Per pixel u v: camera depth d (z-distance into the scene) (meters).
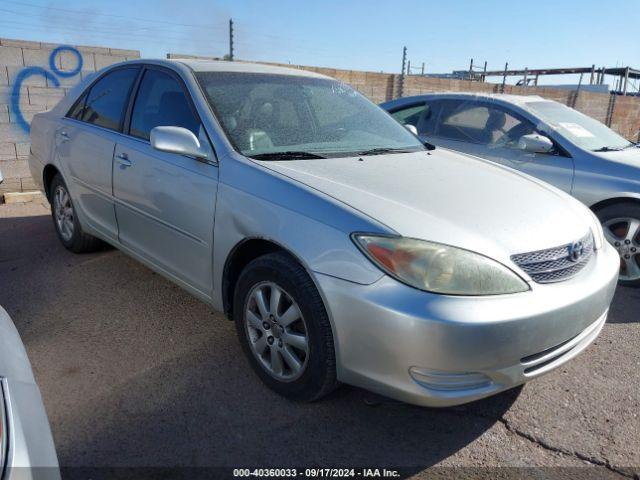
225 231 2.73
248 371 2.91
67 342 3.16
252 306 2.73
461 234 2.27
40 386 2.71
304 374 2.48
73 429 2.40
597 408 2.72
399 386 2.18
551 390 2.87
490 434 2.51
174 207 3.07
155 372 2.87
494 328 2.09
